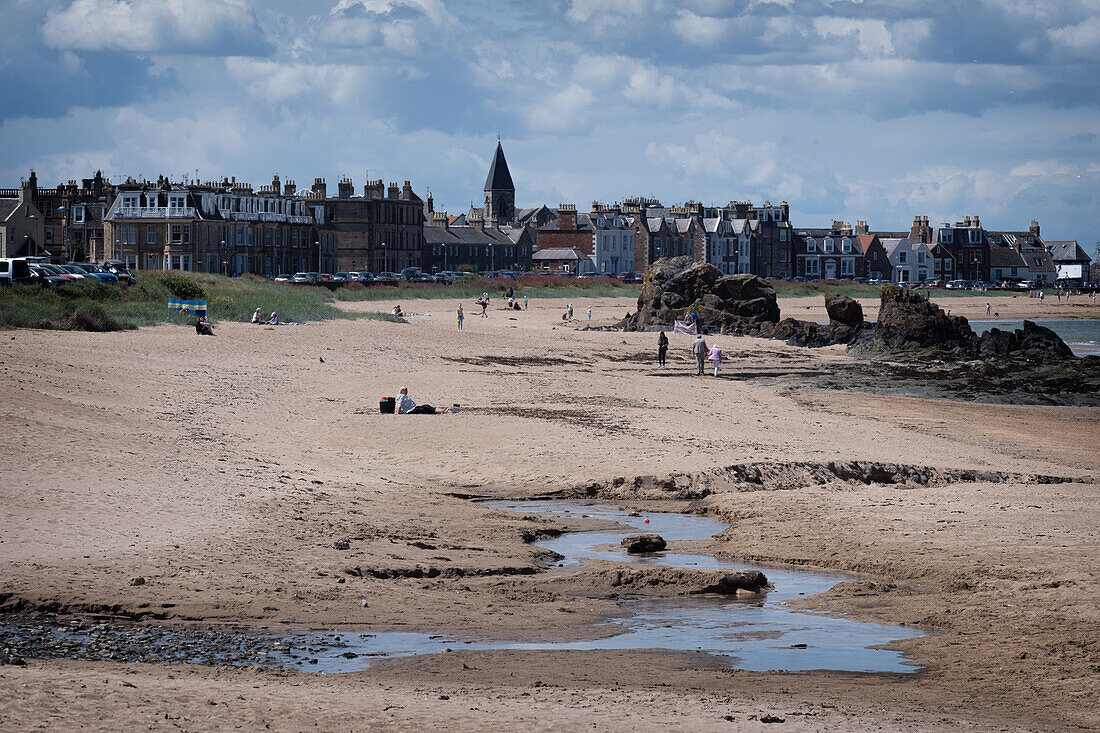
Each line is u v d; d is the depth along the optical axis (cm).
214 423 6456
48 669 2475
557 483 5562
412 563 3816
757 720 2288
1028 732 2308
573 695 2467
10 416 5428
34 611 3064
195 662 2658
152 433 5734
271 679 2509
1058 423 8438
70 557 3475
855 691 2617
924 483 5881
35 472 4484
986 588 3609
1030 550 4059
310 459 5722
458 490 5378
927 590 3691
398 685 2516
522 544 4319
